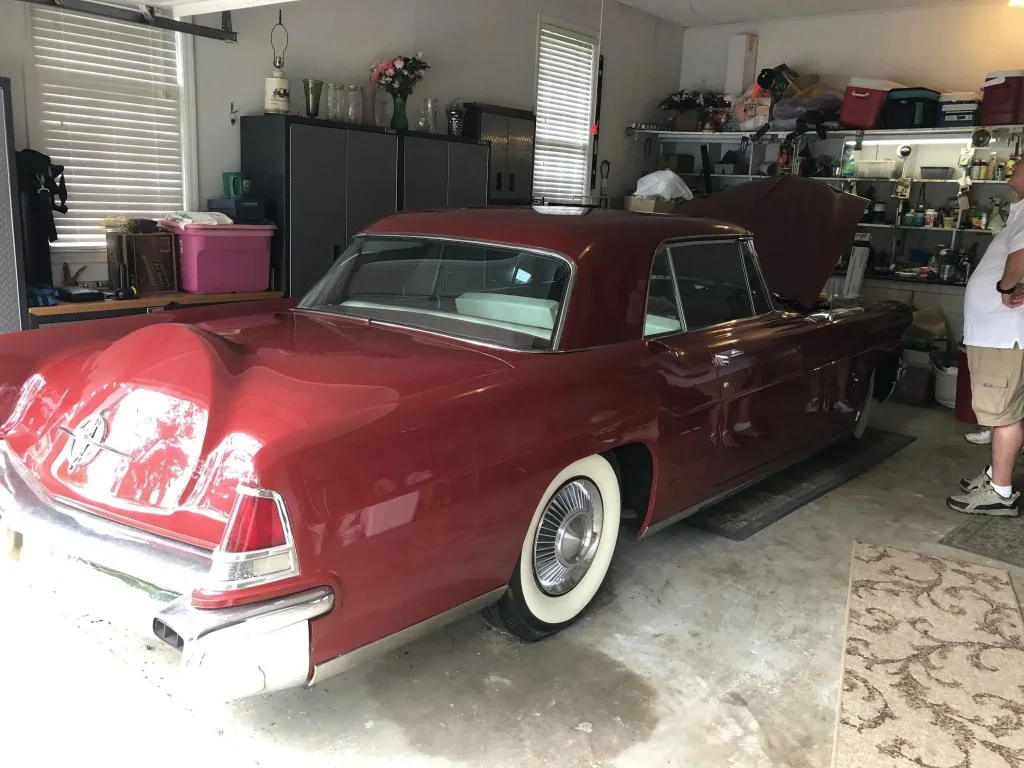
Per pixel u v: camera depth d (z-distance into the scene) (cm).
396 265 276
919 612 280
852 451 476
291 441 164
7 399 238
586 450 227
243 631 155
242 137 537
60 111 463
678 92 897
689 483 284
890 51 787
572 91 823
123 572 171
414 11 640
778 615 274
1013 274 347
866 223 761
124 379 193
